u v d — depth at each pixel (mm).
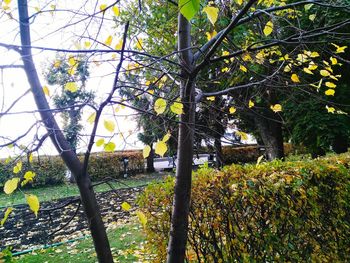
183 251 1916
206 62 1694
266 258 2682
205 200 2557
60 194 9945
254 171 2922
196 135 2285
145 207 2654
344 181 3172
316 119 7379
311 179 2967
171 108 1565
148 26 2609
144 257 4000
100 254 1591
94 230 1590
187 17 648
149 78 2096
